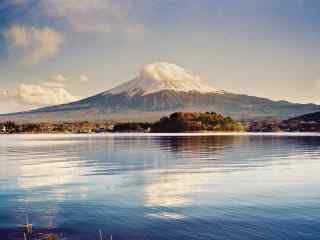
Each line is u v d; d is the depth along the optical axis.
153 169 51.41
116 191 34.78
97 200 30.94
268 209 27.77
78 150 94.81
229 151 85.31
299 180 40.72
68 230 23.19
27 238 21.84
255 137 180.50
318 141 134.38
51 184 39.06
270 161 61.25
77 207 28.58
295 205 28.94
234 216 25.98
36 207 28.62
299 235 22.17
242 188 35.91
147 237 21.97
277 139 153.75
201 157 69.69
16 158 71.62
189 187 36.59
